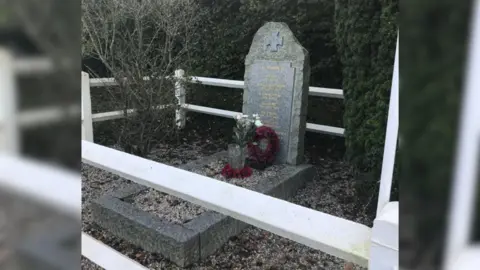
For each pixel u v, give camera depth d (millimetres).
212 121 4547
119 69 3490
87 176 3045
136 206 2340
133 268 1077
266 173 2861
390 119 672
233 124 4391
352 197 2672
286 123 3027
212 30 4367
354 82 2137
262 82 3123
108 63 3623
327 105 3738
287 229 681
